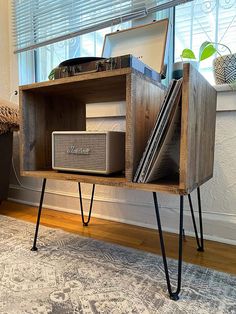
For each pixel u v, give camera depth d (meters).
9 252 0.82
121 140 0.76
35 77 1.65
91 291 0.61
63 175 0.74
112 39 1.10
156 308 0.55
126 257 0.81
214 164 0.97
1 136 1.27
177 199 1.05
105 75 0.64
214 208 0.98
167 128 0.61
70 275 0.69
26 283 0.64
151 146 0.62
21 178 1.54
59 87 0.78
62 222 1.17
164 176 0.73
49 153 0.93
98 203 1.25
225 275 0.70
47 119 0.92
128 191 1.17
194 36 1.12
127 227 1.12
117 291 0.61
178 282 0.60
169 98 0.61
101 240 0.96
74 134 0.75
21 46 1.60
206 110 0.71
